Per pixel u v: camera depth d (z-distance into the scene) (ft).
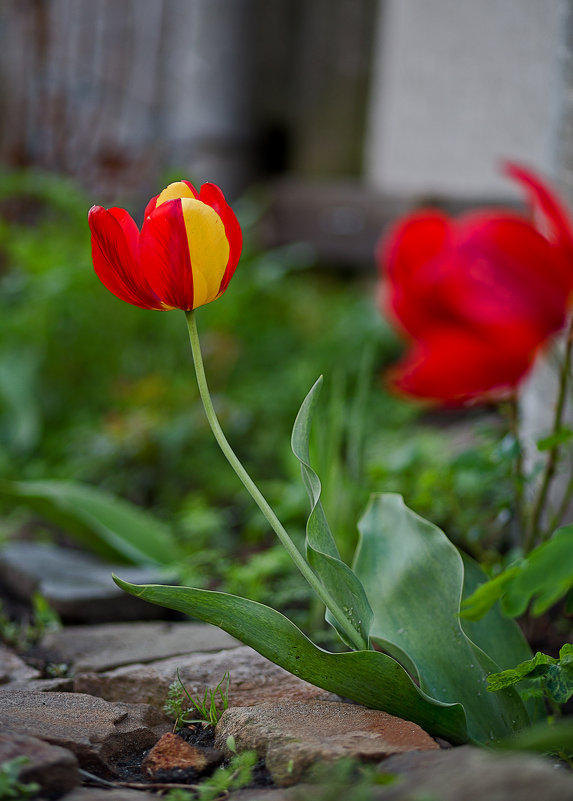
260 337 6.54
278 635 2.69
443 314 2.37
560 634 3.34
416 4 7.23
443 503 3.80
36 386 6.13
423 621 2.87
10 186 6.72
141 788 2.67
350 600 2.75
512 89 6.10
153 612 3.76
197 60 8.20
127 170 8.04
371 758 2.60
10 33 7.80
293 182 8.55
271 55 8.70
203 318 6.28
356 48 8.52
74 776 2.59
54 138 7.90
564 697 2.66
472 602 2.58
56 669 3.28
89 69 7.92
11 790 2.51
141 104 8.05
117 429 5.43
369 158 8.29
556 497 3.63
